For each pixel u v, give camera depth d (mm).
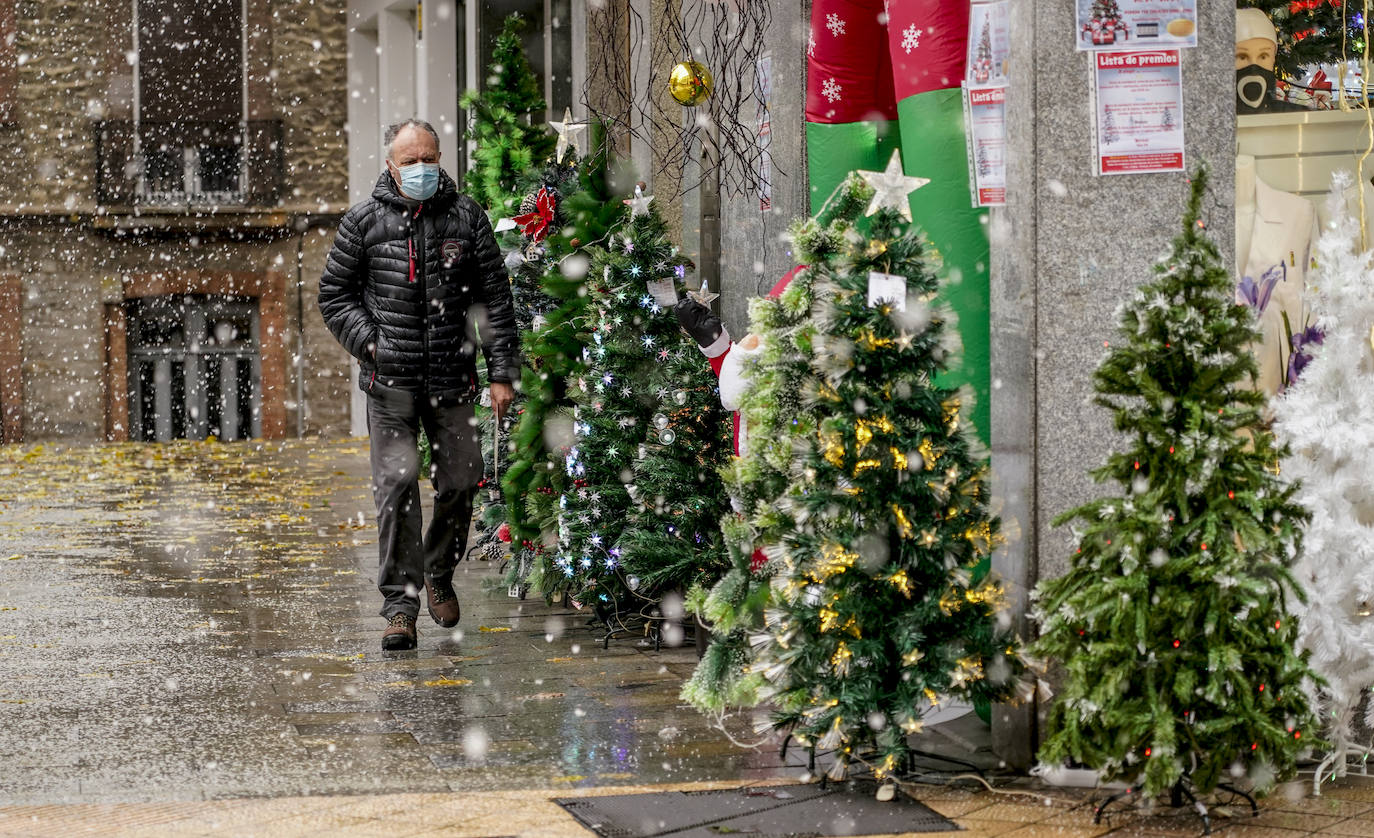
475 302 9242
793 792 5957
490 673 8242
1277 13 8578
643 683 8000
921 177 7090
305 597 10836
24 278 32531
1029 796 5906
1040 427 6129
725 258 10305
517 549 10602
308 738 6773
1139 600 5438
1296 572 6105
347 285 9016
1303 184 8133
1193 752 5473
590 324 9266
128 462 24141
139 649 8859
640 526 8859
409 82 27281
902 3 7145
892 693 5996
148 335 33312
